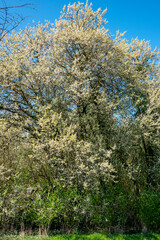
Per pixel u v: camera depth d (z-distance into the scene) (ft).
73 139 24.89
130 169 29.50
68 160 26.23
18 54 32.71
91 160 24.76
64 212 25.66
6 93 30.78
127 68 38.42
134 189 32.37
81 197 25.94
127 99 33.30
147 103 35.29
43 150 26.68
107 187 28.78
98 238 21.59
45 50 36.65
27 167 33.22
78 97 29.60
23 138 31.30
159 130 33.88
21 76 30.96
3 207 26.84
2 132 29.37
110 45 35.68
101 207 26.63
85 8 37.93
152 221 27.99
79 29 35.50
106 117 30.96
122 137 30.45
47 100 32.17
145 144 35.35
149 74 41.24
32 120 29.94
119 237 22.34
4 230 26.14
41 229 26.23
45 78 31.01
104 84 34.68
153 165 34.19
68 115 30.19
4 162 32.37
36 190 29.22
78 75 29.73
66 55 35.14
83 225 27.73
